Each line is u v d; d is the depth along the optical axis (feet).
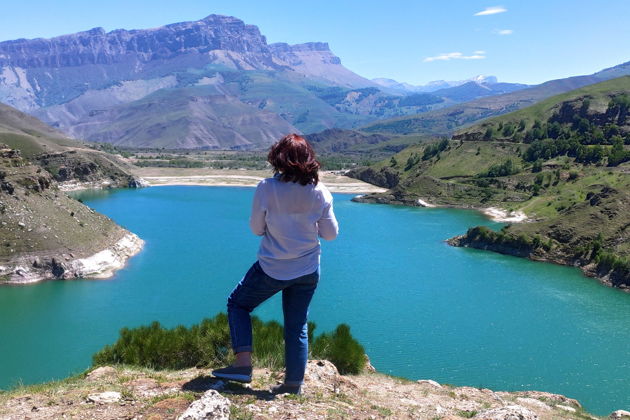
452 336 221.05
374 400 29.99
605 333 227.20
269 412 21.95
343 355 43.98
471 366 188.34
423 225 538.47
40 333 226.17
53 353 203.31
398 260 377.30
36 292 288.92
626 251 369.91
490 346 209.36
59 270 319.47
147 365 39.52
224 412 19.88
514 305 270.46
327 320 241.96
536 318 248.52
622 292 303.27
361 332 225.56
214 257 377.09
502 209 624.59
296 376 24.21
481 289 302.66
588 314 257.14
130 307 263.70
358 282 313.12
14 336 222.48
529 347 208.44
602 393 166.20
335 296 282.36
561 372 183.42
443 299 280.10
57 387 27.50
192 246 415.44
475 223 553.23
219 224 524.11
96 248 353.10
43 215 354.13
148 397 23.97
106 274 328.90
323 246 424.87
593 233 396.37
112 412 21.47
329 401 25.41
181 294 286.66
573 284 321.32
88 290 294.25
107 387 25.94
